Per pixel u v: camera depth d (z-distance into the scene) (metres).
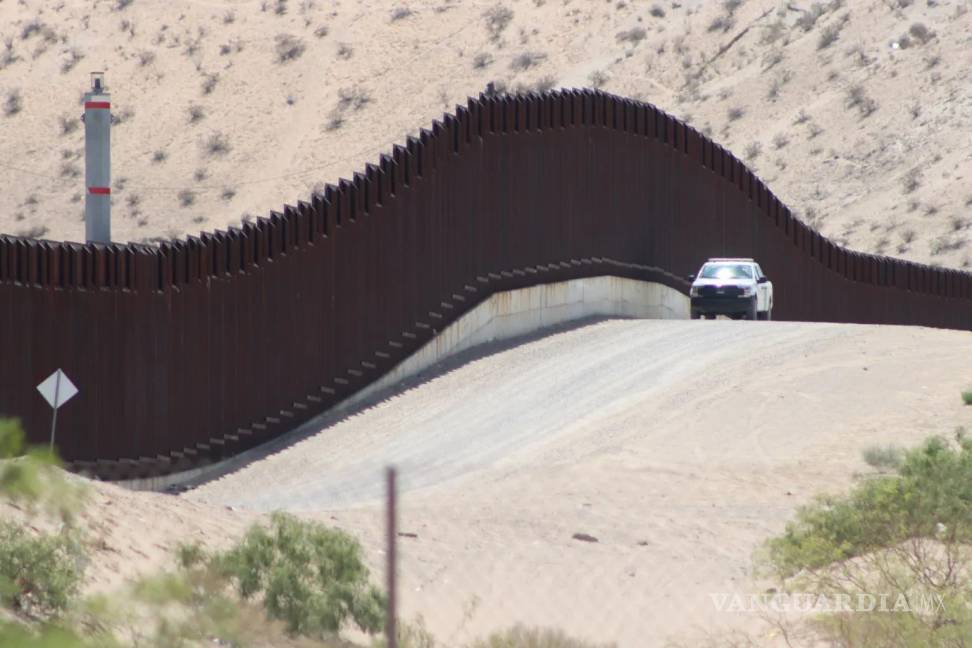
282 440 144.12
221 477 131.75
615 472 108.56
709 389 134.38
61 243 126.44
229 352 140.38
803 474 105.44
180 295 135.25
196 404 136.38
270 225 145.88
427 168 164.50
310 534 63.03
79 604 50.91
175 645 50.78
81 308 126.56
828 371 136.88
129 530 62.50
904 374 134.38
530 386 148.38
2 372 119.75
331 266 152.12
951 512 70.75
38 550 51.62
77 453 125.12
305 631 57.59
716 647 60.91
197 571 57.31
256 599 58.78
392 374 159.00
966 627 58.03
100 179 197.38
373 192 157.38
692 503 97.50
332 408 151.50
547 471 111.06
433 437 133.38
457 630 63.19
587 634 63.28
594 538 84.44
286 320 146.88
